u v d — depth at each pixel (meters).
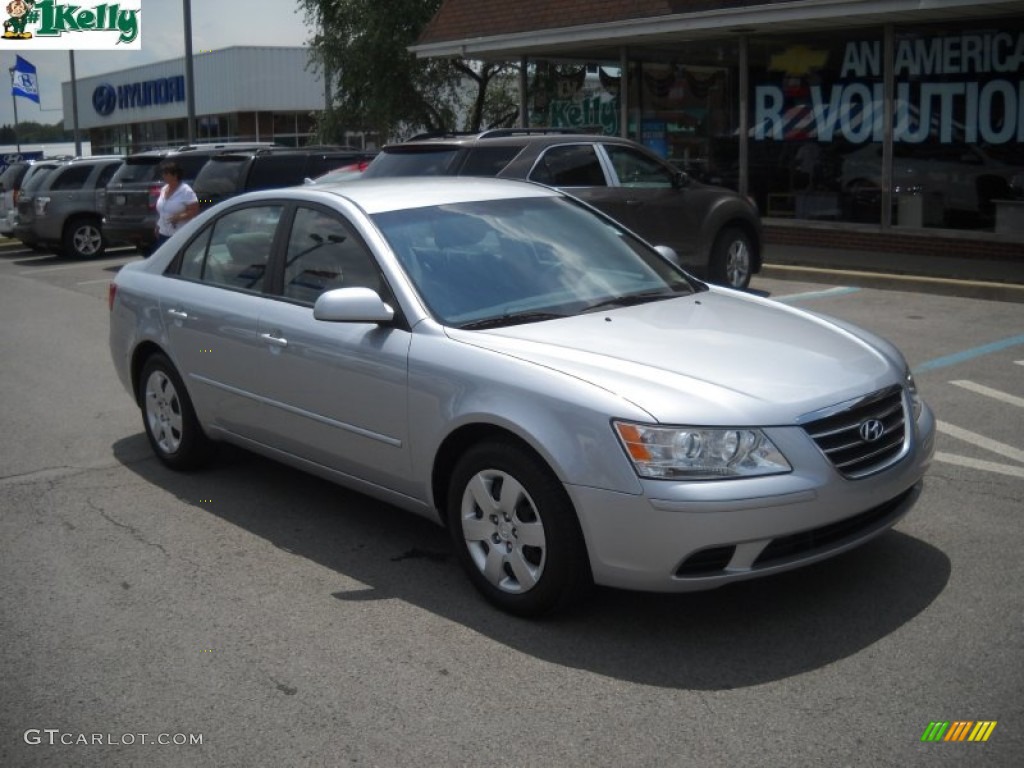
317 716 3.73
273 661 4.14
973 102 13.22
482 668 4.02
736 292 5.64
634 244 5.81
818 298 11.62
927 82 13.63
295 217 5.61
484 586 4.51
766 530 3.88
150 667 4.13
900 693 3.70
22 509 6.01
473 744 3.51
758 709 3.65
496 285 5.04
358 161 17.67
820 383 4.23
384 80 23.62
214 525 5.65
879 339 5.00
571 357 4.34
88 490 6.30
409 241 5.14
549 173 10.61
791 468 3.93
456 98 24.86
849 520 4.16
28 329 12.52
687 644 4.13
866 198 14.53
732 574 3.92
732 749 3.41
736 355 4.42
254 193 5.97
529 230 5.50
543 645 4.18
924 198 13.85
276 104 41.25
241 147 18.39
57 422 7.98
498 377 4.33
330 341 5.08
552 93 18.69
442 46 18.08
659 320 4.86
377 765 3.42
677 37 15.59
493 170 10.68
